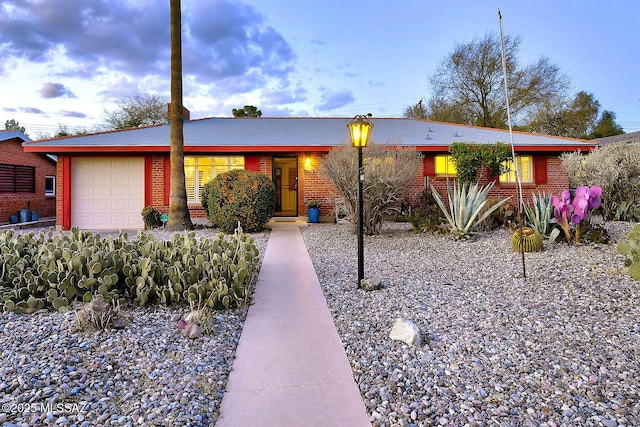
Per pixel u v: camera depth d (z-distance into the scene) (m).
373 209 8.22
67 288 3.65
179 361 2.70
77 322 3.14
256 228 9.18
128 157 11.17
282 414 2.11
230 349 2.95
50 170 15.31
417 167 8.52
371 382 2.43
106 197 11.16
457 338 3.06
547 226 7.06
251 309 3.85
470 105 26.80
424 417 2.04
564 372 2.49
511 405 2.14
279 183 13.97
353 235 8.45
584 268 5.04
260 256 6.43
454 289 4.40
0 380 2.37
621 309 3.60
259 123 14.58
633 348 2.82
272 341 3.09
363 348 2.93
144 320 3.42
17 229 11.70
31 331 3.11
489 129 13.88
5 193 13.03
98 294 3.65
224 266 4.03
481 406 2.14
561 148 11.27
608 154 9.80
